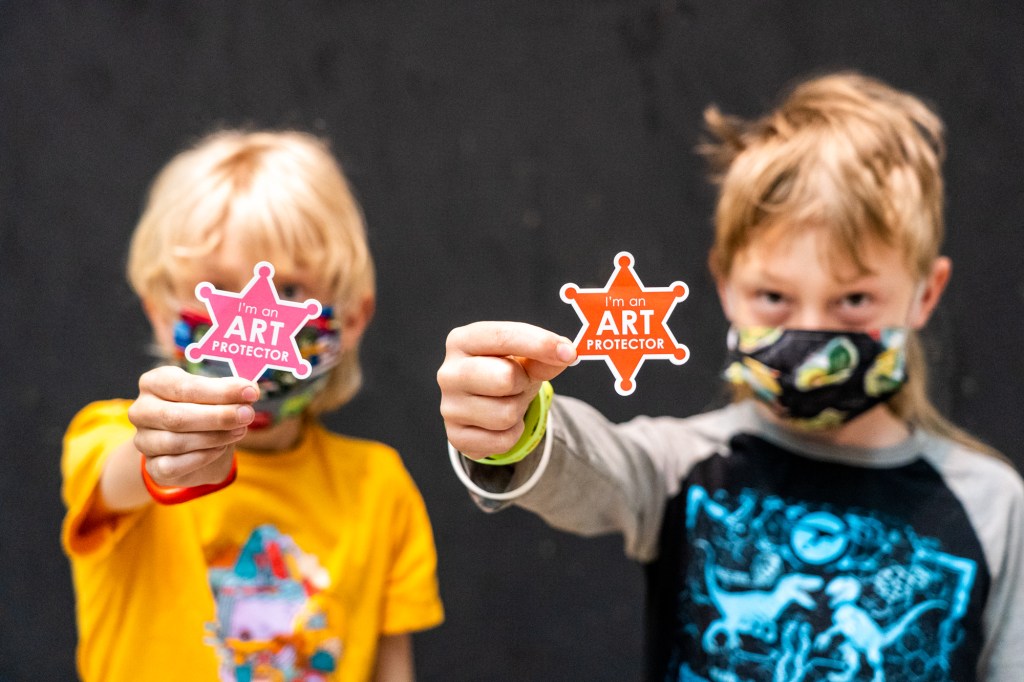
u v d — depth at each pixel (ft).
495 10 5.83
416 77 5.84
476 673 5.94
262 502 3.92
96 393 5.84
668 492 3.88
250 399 2.83
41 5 5.73
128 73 5.76
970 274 5.86
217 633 3.73
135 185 5.79
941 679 3.44
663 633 3.79
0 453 5.83
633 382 3.20
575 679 5.97
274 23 5.77
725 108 5.85
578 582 5.97
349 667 3.88
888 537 3.63
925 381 4.51
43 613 5.83
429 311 5.91
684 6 5.82
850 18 5.82
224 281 3.87
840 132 3.80
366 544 4.05
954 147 5.85
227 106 5.79
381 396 5.90
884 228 3.59
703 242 5.89
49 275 5.82
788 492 3.75
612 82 5.86
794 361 3.59
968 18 5.80
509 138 5.87
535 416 2.90
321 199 4.09
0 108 5.75
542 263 5.91
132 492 3.36
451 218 5.89
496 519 5.95
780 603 3.55
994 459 3.94
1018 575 3.64
